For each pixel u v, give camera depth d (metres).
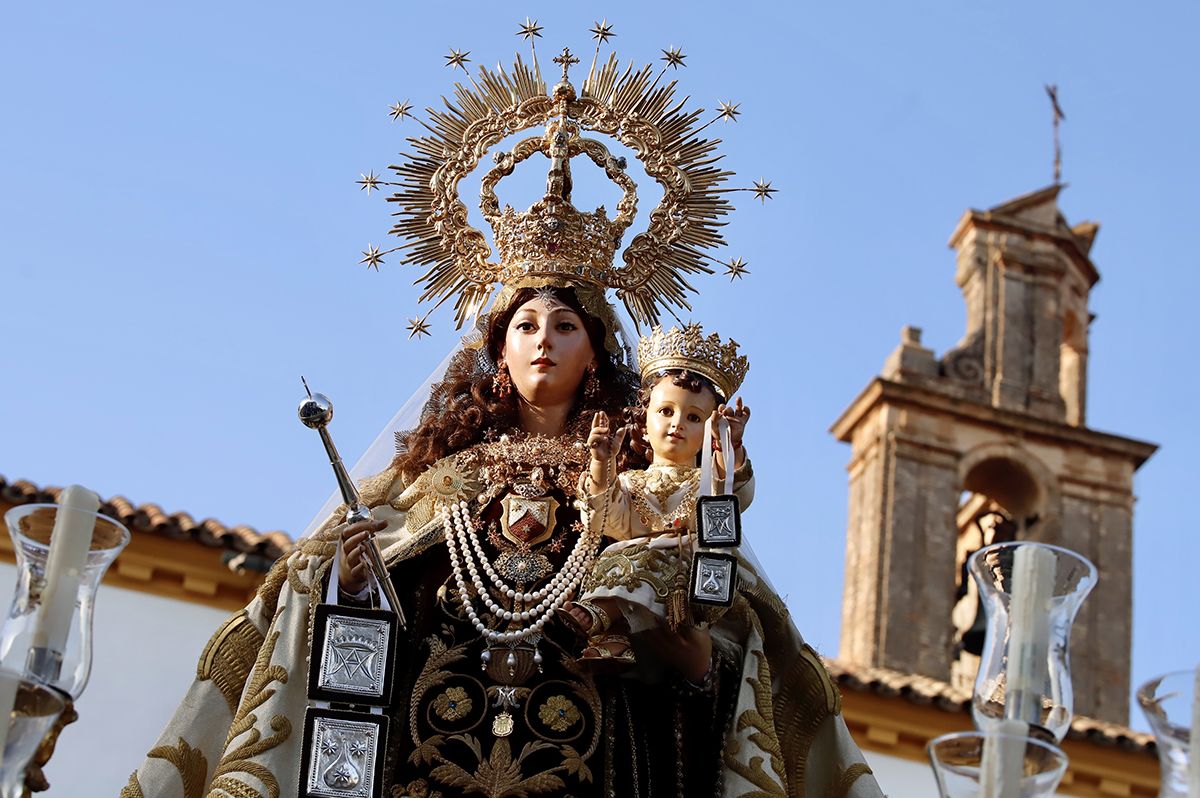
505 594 9.85
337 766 8.66
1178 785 7.39
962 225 50.78
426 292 11.32
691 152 11.57
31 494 22.34
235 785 9.10
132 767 21.91
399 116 11.56
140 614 22.95
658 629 9.41
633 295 11.32
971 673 42.62
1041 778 7.33
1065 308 49.91
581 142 11.41
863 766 9.77
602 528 9.67
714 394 9.98
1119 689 43.31
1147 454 45.59
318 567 9.74
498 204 11.35
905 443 45.03
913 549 43.72
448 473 10.23
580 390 10.64
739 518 9.31
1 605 21.95
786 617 9.98
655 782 9.54
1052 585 7.93
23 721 7.32
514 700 9.57
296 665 9.46
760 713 9.52
